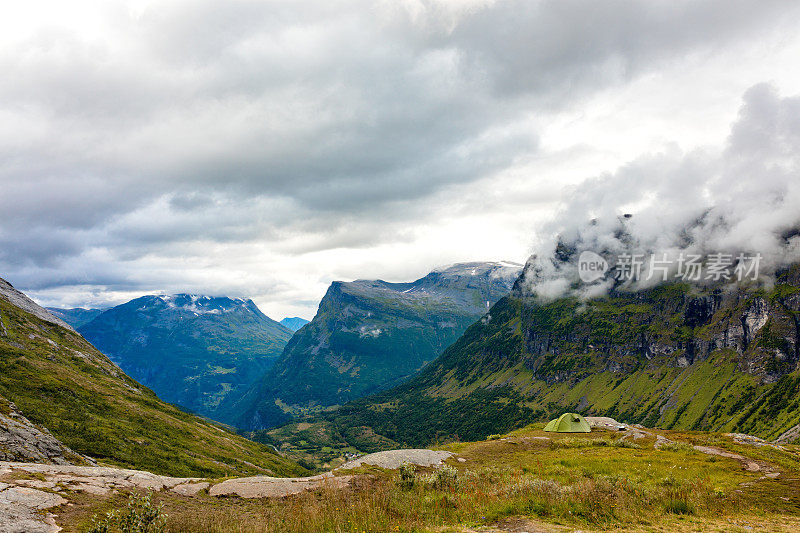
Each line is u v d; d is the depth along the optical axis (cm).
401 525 2044
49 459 4306
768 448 6481
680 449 6222
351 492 3028
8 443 4044
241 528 1917
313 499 2742
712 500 2803
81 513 2069
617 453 5944
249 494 3083
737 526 2241
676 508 2534
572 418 8669
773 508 2923
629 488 2845
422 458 5028
